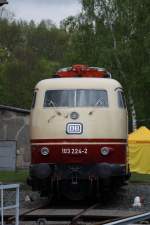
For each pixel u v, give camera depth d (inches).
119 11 2476.6
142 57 2406.5
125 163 1002.1
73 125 977.5
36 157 987.9
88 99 1000.9
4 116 2103.8
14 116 2097.7
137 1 2429.9
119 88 1021.8
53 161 976.9
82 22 2573.8
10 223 768.9
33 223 773.3
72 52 2635.3
